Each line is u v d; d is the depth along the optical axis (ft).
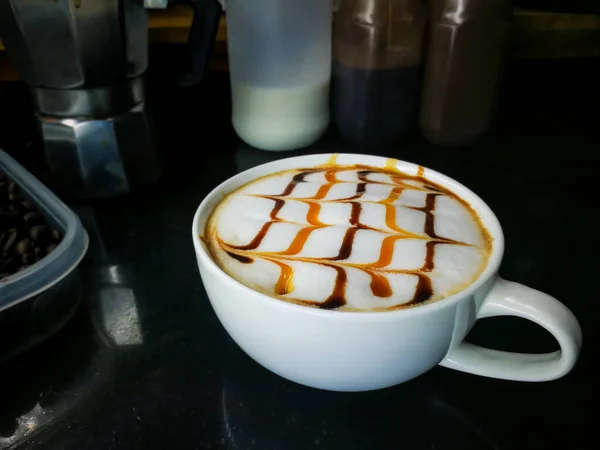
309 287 0.50
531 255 0.83
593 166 1.11
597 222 0.93
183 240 0.87
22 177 0.90
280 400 0.58
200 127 1.27
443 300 0.46
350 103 1.12
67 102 0.89
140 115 0.95
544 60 1.32
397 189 0.67
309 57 1.07
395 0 1.02
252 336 0.50
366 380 0.49
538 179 1.06
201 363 0.63
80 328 0.69
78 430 0.55
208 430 0.55
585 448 0.53
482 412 0.57
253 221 0.59
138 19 0.87
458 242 0.56
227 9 1.06
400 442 0.54
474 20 1.01
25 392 0.59
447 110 1.11
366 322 0.43
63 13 0.77
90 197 0.97
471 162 1.12
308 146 1.17
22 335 0.66
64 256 0.70
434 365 0.53
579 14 1.27
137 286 0.77
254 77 1.07
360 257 0.54
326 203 0.63
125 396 0.59
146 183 1.00
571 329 0.48
